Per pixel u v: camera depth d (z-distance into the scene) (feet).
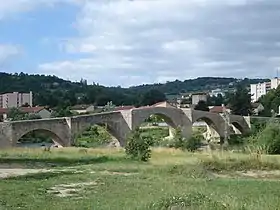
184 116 414.62
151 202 57.88
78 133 316.40
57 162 164.35
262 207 55.93
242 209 53.16
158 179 102.89
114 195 76.23
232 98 590.14
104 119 339.98
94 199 71.46
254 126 428.97
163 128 453.58
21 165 152.46
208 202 53.98
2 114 520.83
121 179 102.78
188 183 94.73
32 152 211.00
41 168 140.67
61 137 305.53
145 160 159.12
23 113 515.91
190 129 415.03
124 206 61.00
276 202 60.90
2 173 121.08
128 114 356.79
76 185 92.27
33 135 376.27
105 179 102.63
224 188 86.63
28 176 110.93
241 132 475.31
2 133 272.31
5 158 178.70
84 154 199.93
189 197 57.00
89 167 135.85
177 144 270.26
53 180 100.73
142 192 78.79
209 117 440.86
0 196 75.05
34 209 62.49
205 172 117.80
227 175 116.57
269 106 623.36
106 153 205.57
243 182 97.71
